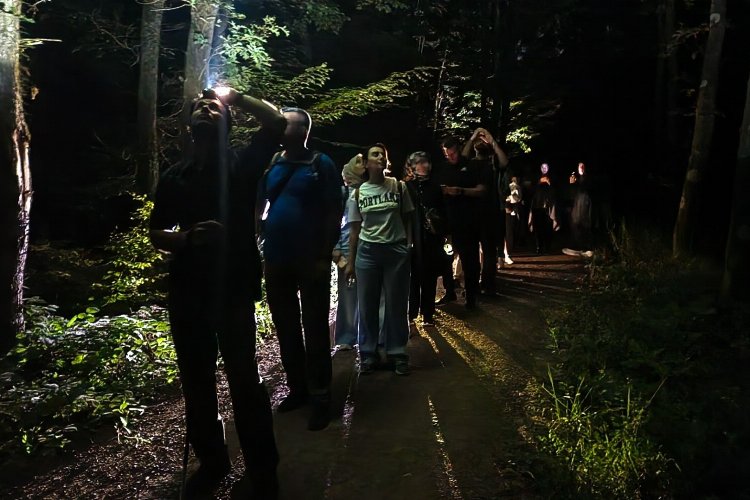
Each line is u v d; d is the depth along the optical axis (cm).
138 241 888
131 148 1206
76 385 545
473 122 2041
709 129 1203
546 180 1584
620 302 848
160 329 696
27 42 713
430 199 806
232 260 377
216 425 402
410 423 505
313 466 436
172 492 407
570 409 498
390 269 617
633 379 548
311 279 502
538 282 1143
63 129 1519
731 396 526
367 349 625
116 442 483
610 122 2492
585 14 2256
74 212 1441
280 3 1305
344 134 1930
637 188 2275
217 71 1031
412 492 400
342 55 1906
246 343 383
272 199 511
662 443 433
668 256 1191
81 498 403
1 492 413
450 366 649
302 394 539
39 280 988
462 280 1078
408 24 1883
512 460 429
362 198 612
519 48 2180
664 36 1888
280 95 1119
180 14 1502
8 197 678
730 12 1903
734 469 404
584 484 384
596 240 1623
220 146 376
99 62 1506
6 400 525
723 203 1825
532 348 705
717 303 778
